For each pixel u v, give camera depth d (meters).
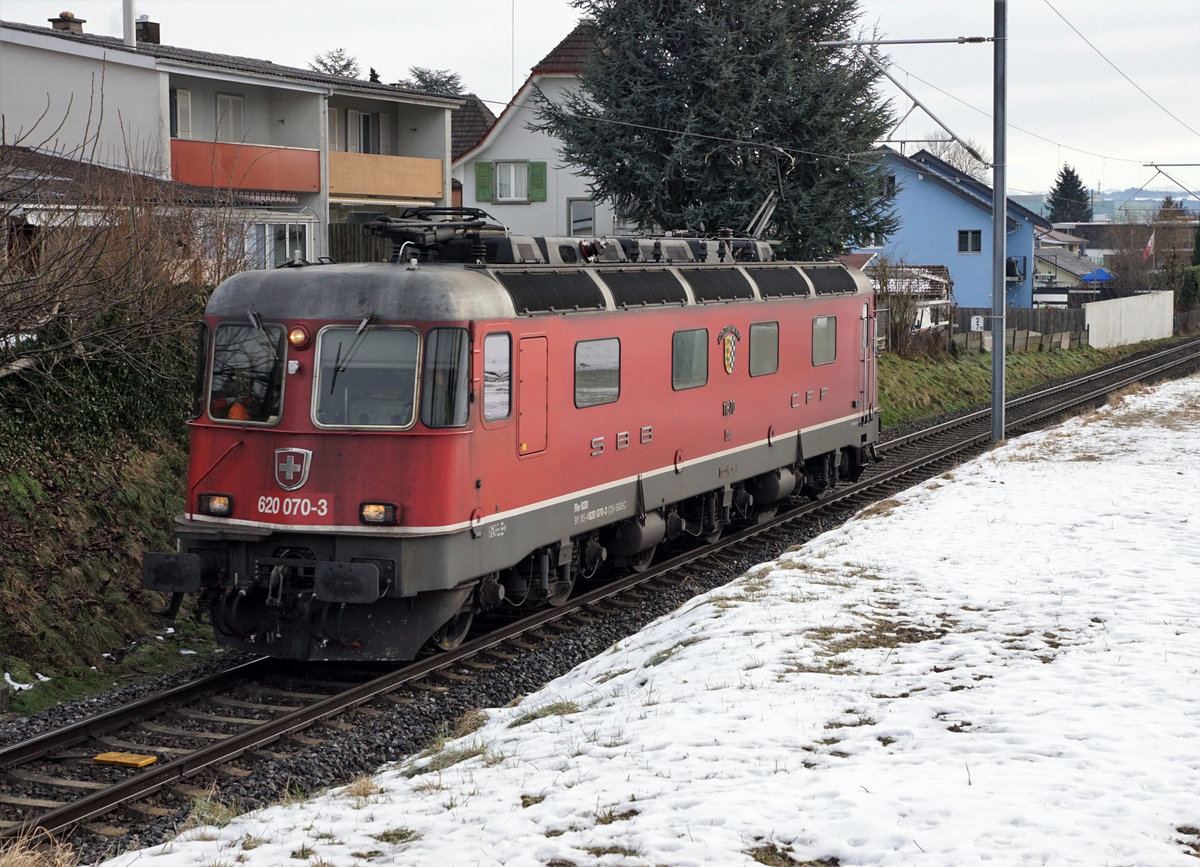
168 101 25.06
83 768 8.55
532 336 11.41
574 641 11.88
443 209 12.48
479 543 10.77
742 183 28.56
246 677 10.62
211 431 10.72
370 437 10.27
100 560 12.62
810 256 29.73
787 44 28.19
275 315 10.60
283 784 8.23
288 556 10.60
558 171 41.28
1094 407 30.89
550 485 11.88
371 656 10.55
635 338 13.36
